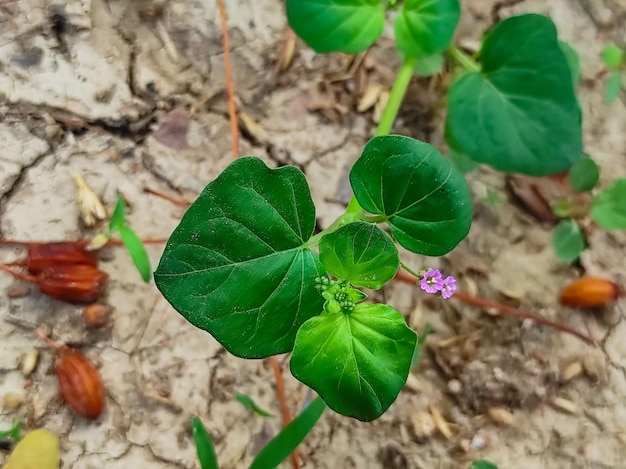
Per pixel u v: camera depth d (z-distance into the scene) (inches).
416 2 4.8
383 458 5.4
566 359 5.7
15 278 5.2
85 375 5.0
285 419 5.3
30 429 5.0
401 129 5.8
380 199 3.9
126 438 5.2
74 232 5.4
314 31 4.8
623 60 6.0
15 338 5.1
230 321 3.8
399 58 6.0
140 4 5.7
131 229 5.4
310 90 5.9
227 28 5.8
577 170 5.5
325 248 3.7
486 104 5.1
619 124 6.1
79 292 5.2
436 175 3.8
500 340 5.6
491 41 5.1
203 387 5.3
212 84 5.8
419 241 4.0
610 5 6.3
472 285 5.7
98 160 5.5
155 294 5.4
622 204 5.5
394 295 5.6
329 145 5.8
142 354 5.3
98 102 5.6
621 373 5.7
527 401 5.5
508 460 5.5
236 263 3.8
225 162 5.7
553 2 6.2
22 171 5.4
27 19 5.6
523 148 5.1
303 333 3.7
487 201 5.8
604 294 5.6
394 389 3.8
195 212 3.6
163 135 5.6
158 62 5.7
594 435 5.6
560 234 5.7
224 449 5.3
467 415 5.5
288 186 3.7
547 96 5.0
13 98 5.5
